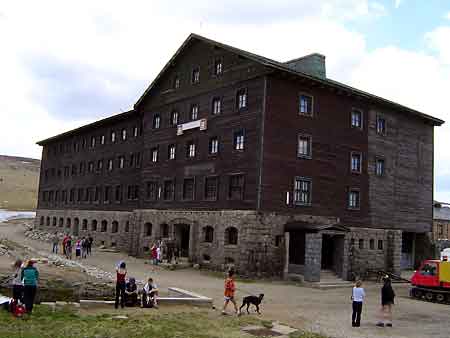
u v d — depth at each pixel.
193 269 37.22
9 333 14.37
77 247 44.56
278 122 35.38
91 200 61.25
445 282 27.89
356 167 40.75
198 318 18.95
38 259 35.28
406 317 22.66
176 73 45.22
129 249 48.53
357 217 40.06
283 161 35.34
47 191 74.56
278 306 23.72
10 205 130.25
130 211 52.38
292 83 36.59
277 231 34.50
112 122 58.12
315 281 32.44
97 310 19.58
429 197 47.66
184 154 42.38
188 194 41.44
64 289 23.48
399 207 44.12
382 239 42.03
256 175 34.22
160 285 28.38
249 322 18.94
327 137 38.50
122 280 20.39
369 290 32.38
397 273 42.00
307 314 22.00
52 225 71.25
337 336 17.81
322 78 38.22
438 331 19.62
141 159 51.69
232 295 20.50
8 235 70.88
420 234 47.41
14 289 17.62
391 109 44.31
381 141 43.03
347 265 35.16
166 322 17.61
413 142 46.47
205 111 40.53
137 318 18.05
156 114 47.47
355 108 41.00
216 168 38.25
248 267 33.38
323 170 37.91
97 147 61.56
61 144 72.12
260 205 33.78
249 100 36.03
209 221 37.88
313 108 37.78
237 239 34.91
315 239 32.78
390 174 43.59
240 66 37.31
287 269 34.19
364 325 20.14
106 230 57.16
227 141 37.56
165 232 44.00
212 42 39.44
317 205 37.19
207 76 40.91
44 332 15.09
